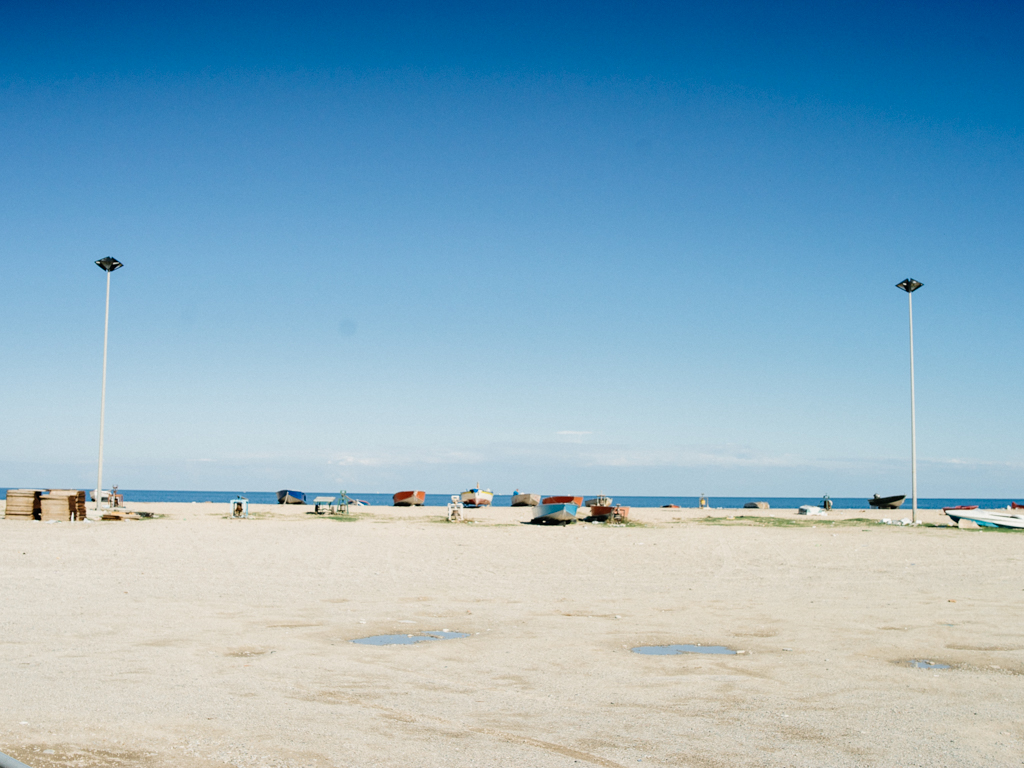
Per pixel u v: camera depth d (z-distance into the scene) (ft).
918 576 66.28
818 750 21.30
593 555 81.30
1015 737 22.71
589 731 22.81
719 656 34.22
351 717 23.75
